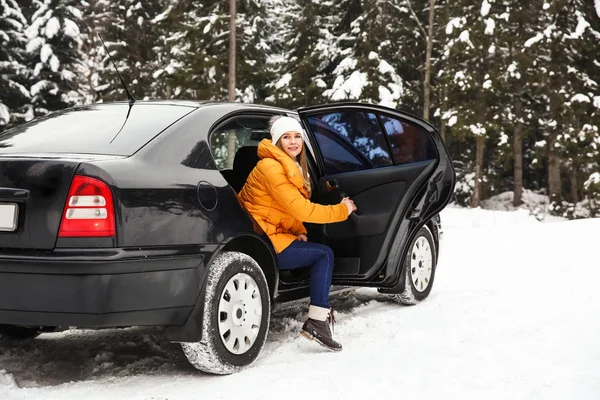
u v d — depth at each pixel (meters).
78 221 3.07
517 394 3.04
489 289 5.74
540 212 24.88
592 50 23.03
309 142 4.67
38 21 27.42
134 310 3.16
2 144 3.61
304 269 4.52
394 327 4.51
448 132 27.02
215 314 3.47
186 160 3.57
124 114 3.88
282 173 3.99
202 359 3.47
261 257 4.05
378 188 4.59
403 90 24.89
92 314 3.04
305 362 3.74
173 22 23.36
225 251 3.80
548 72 23.05
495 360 3.57
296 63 26.03
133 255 3.12
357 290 6.05
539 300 5.12
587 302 5.00
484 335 4.16
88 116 3.92
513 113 24.59
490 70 23.03
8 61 26.73
